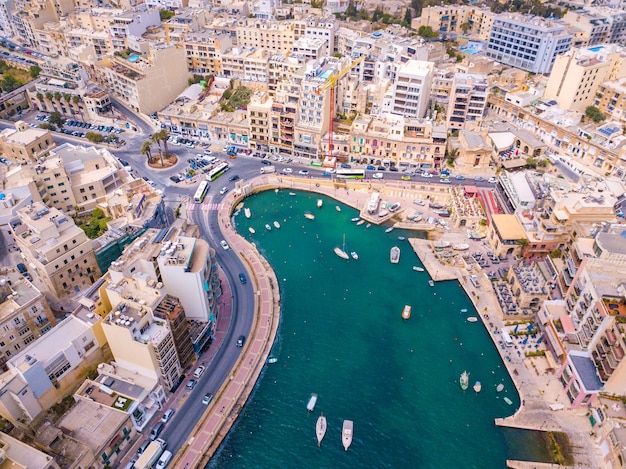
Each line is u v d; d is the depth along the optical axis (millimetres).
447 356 139875
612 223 151250
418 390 131000
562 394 128000
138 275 123062
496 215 174375
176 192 198625
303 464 114812
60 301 139625
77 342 116812
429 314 152875
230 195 198375
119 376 119500
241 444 118250
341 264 171125
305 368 136000
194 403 123812
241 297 154875
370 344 143250
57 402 116938
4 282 125562
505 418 123750
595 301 122938
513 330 145000
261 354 137625
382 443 118875
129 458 111938
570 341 129875
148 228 158125
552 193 163875
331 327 148375
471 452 117250
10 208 158500
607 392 118625
